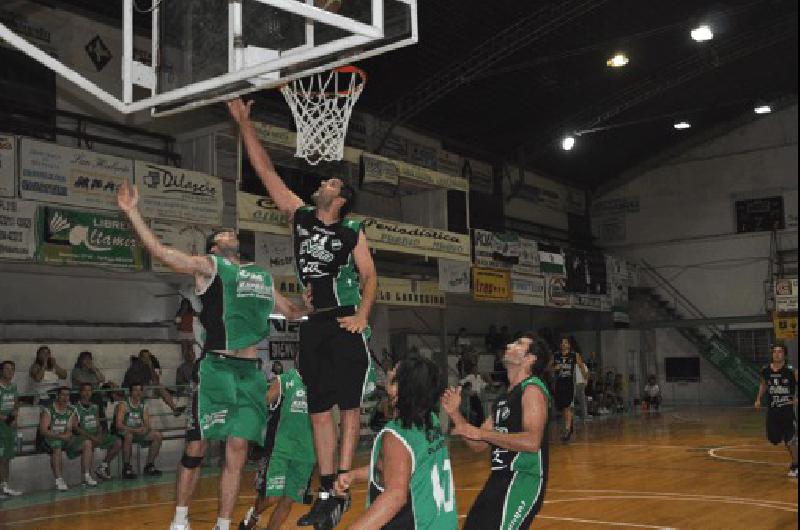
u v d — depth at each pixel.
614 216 33.34
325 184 4.64
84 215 13.79
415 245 19.81
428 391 3.64
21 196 13.02
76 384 13.80
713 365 30.67
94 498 11.48
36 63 14.95
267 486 6.83
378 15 4.08
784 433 11.75
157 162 17.05
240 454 5.27
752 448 15.99
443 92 22.36
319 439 4.69
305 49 4.29
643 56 23.73
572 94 25.33
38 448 12.59
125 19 4.77
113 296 16.45
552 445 17.61
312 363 4.64
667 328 31.61
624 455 15.23
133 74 4.76
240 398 5.25
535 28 20.69
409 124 24.55
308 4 4.28
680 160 32.12
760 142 30.58
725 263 31.00
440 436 3.73
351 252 4.64
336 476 4.67
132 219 4.76
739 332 30.77
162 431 14.72
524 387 4.89
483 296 22.67
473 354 22.78
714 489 10.91
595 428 21.81
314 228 4.64
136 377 14.52
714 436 18.58
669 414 26.78
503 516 4.77
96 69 16.19
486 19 20.03
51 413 12.65
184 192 15.11
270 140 16.22
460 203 21.75
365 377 4.64
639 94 25.89
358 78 7.18
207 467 14.68
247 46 4.50
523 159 28.64
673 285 31.98
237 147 15.76
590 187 33.53
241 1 4.49
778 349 11.77
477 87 23.61
